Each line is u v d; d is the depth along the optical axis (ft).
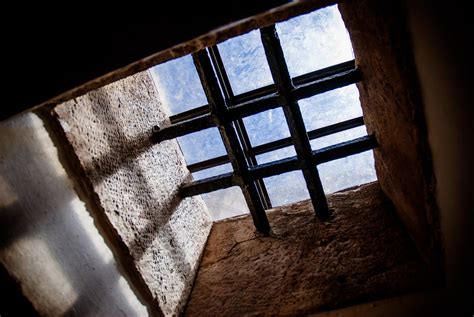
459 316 2.77
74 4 1.50
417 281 2.79
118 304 2.71
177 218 3.75
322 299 2.98
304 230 3.90
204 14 1.65
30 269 2.12
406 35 2.03
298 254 3.57
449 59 1.99
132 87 3.60
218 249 4.13
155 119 3.87
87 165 2.60
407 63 2.10
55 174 2.45
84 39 1.67
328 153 3.53
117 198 2.85
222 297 3.39
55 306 2.21
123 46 1.76
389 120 2.82
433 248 2.61
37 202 2.27
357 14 2.69
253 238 4.11
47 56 1.71
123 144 3.13
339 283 3.05
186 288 3.51
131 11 1.57
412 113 2.23
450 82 2.05
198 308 3.36
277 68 3.23
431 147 2.27
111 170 2.86
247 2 1.63
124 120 3.26
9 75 1.75
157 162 3.65
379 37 2.37
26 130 2.30
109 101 3.09
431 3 1.90
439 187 2.37
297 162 3.60
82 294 2.43
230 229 4.46
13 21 1.51
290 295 3.14
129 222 2.92
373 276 2.99
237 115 3.46
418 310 2.79
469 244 2.50
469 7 1.82
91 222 2.65
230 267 3.76
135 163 3.23
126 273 2.87
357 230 3.57
